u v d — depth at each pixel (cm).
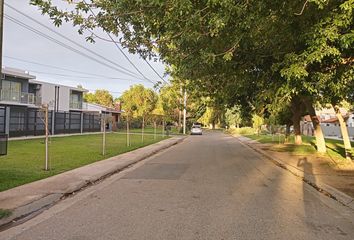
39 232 714
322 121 6719
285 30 1166
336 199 1070
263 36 1212
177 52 1401
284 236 696
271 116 3666
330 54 1080
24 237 684
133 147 2922
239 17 997
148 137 4647
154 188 1204
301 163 1950
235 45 1112
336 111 2053
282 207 948
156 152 2734
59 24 1201
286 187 1266
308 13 1084
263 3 991
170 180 1383
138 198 1039
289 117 3619
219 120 10644
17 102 4441
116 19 1237
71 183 1240
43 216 843
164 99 6562
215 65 1445
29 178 1301
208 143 4025
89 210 895
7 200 975
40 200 988
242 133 6788
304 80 1205
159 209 902
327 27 1048
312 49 1074
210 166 1856
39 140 3306
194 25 1022
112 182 1336
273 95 1443
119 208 914
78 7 1193
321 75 1216
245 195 1098
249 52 1373
